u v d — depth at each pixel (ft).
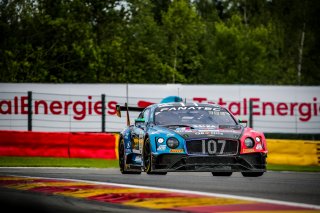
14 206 78.74
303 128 293.23
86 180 112.47
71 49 411.13
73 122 283.18
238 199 82.02
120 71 429.38
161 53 555.69
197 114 131.85
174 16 597.93
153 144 122.11
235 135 121.70
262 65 613.93
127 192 91.35
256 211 71.61
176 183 108.88
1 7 401.70
